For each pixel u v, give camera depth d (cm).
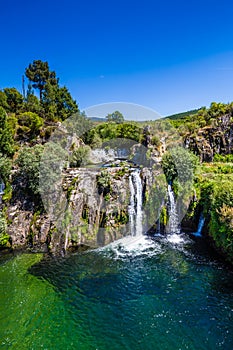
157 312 1089
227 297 1200
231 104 4369
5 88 3641
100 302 1158
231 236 1522
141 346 906
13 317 1046
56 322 1024
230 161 3716
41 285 1284
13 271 1421
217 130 4025
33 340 925
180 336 952
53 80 4350
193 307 1124
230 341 925
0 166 1922
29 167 1819
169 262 1553
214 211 1752
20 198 1930
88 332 973
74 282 1318
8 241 1767
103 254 1650
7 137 2398
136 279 1354
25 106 3528
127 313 1084
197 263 1547
